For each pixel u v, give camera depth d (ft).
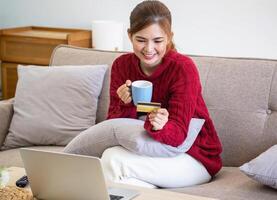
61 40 11.91
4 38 12.48
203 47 12.23
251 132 7.27
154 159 6.17
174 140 6.15
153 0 7.07
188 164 6.43
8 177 5.29
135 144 6.00
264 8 11.49
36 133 8.31
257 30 11.66
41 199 5.25
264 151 7.15
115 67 7.38
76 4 13.28
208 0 11.94
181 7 12.21
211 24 12.03
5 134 8.55
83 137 6.57
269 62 7.53
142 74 6.94
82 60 8.82
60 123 8.27
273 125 7.16
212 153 6.85
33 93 8.49
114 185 5.50
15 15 14.02
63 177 4.96
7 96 12.76
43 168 5.02
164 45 6.52
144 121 6.56
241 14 11.72
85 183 4.87
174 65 6.68
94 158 4.67
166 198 5.08
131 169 6.08
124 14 12.80
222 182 6.65
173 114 6.40
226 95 7.50
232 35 11.91
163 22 6.42
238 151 7.35
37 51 12.22
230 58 7.82
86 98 8.35
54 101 8.38
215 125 7.48
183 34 12.34
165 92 6.72
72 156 4.78
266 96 7.29
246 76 7.48
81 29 13.29
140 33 6.43
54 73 8.55
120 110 6.94
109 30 11.98
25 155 5.08
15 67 12.52
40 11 13.71
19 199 4.90
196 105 6.86
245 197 6.01
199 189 6.31
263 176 6.13
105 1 12.96
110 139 6.31
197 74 6.76
